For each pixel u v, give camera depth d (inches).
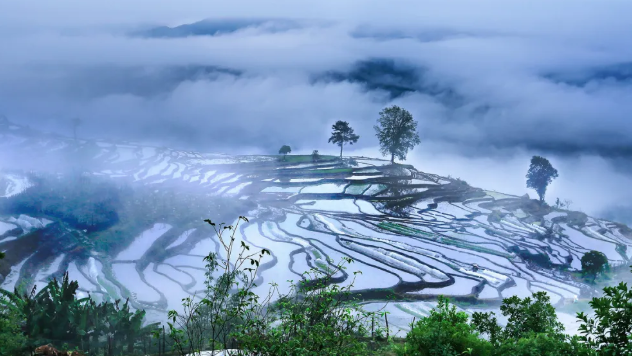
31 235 2694.4
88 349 1229.7
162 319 1999.3
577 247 4074.8
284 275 2684.5
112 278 2466.8
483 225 4266.7
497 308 2539.4
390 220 4197.8
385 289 2588.6
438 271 2910.9
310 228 3703.3
